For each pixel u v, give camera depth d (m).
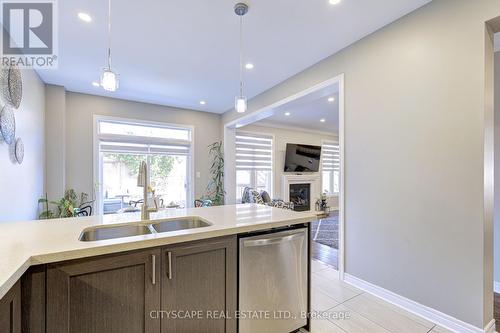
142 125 5.19
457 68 1.91
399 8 2.18
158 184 5.38
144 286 1.29
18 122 2.73
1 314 0.87
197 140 5.81
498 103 2.62
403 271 2.23
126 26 2.45
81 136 4.50
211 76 3.75
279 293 1.76
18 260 0.97
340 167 2.83
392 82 2.35
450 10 1.96
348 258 2.73
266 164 7.18
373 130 2.50
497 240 2.56
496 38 2.28
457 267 1.89
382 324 2.01
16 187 2.69
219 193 5.88
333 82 2.98
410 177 2.19
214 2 2.11
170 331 1.36
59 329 1.09
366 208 2.55
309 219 1.91
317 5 2.15
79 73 3.61
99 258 1.18
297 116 6.30
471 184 1.83
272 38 2.68
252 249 1.65
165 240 1.32
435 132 2.03
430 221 2.05
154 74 3.69
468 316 1.83
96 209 4.60
